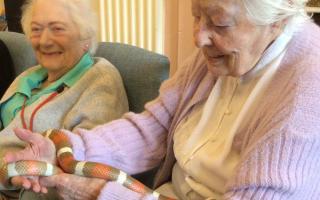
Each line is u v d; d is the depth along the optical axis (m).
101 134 1.34
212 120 1.21
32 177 1.13
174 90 1.37
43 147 1.21
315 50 1.02
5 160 1.13
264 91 1.07
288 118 0.94
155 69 1.70
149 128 1.39
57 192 1.20
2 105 1.85
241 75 1.06
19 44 2.21
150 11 2.66
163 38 2.71
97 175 1.15
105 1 2.72
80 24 1.68
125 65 1.79
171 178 1.43
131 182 1.17
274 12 0.95
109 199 1.08
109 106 1.60
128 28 2.75
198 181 1.21
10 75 2.18
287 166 0.92
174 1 2.61
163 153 1.41
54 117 1.65
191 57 1.36
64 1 1.67
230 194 0.97
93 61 1.78
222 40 0.98
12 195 1.59
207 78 1.26
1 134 1.67
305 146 0.92
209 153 1.17
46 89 1.73
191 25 2.60
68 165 1.17
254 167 0.95
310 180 0.94
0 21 2.90
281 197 0.92
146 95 1.71
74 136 1.29
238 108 1.15
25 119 1.68
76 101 1.65
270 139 0.94
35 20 1.67
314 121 0.92
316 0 2.11
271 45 1.05
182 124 1.30
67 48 1.69
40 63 1.76
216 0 0.94
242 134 1.09
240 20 0.95
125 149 1.35
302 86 0.95
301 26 1.05
